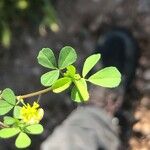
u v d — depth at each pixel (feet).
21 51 1.91
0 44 1.90
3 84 1.86
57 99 1.83
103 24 1.94
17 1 1.79
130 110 1.79
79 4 1.96
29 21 1.90
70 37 1.92
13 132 0.37
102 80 0.37
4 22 1.80
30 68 1.88
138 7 1.93
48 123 1.80
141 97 1.82
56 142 1.46
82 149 1.43
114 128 1.61
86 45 1.91
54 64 0.37
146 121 1.77
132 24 1.92
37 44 1.91
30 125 0.38
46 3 1.86
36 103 0.38
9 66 1.89
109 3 1.95
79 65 1.86
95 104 1.72
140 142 1.74
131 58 1.87
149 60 1.88
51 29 1.91
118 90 1.77
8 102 0.39
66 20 1.94
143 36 1.90
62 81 0.38
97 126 1.56
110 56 1.89
